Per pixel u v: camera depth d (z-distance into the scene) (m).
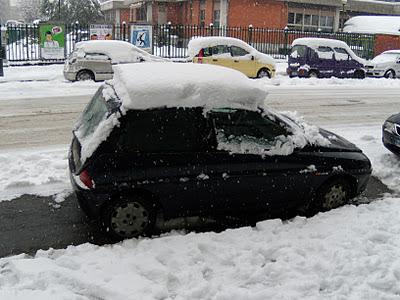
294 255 4.88
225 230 5.63
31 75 19.94
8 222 5.79
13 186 6.87
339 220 5.77
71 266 4.65
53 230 5.63
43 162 7.84
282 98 16.03
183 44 31.61
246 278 4.54
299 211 6.23
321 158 5.97
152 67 5.90
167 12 41.03
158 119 5.28
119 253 4.89
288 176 5.78
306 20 37.34
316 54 22.61
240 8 34.31
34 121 11.32
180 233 5.64
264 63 21.47
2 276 4.43
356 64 23.33
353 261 4.79
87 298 4.13
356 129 11.32
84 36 26.03
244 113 5.65
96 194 5.11
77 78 18.20
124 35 25.88
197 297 4.21
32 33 25.70
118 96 5.48
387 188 7.42
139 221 5.38
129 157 5.19
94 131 5.34
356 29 38.91
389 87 20.91
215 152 5.47
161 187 5.28
